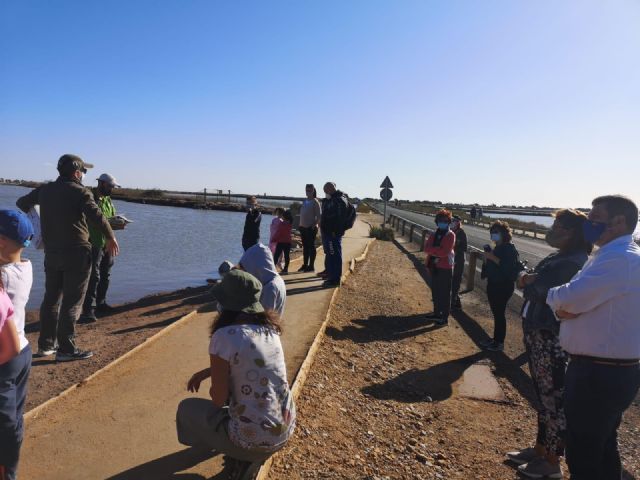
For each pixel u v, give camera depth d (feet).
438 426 16.62
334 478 12.19
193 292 36.55
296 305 27.96
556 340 13.10
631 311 9.55
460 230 33.65
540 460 13.60
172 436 12.80
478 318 31.83
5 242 9.41
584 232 10.32
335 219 32.86
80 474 11.01
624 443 15.99
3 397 8.93
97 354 19.38
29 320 29.17
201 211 207.62
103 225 18.20
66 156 17.90
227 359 9.45
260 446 9.46
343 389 18.12
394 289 38.65
